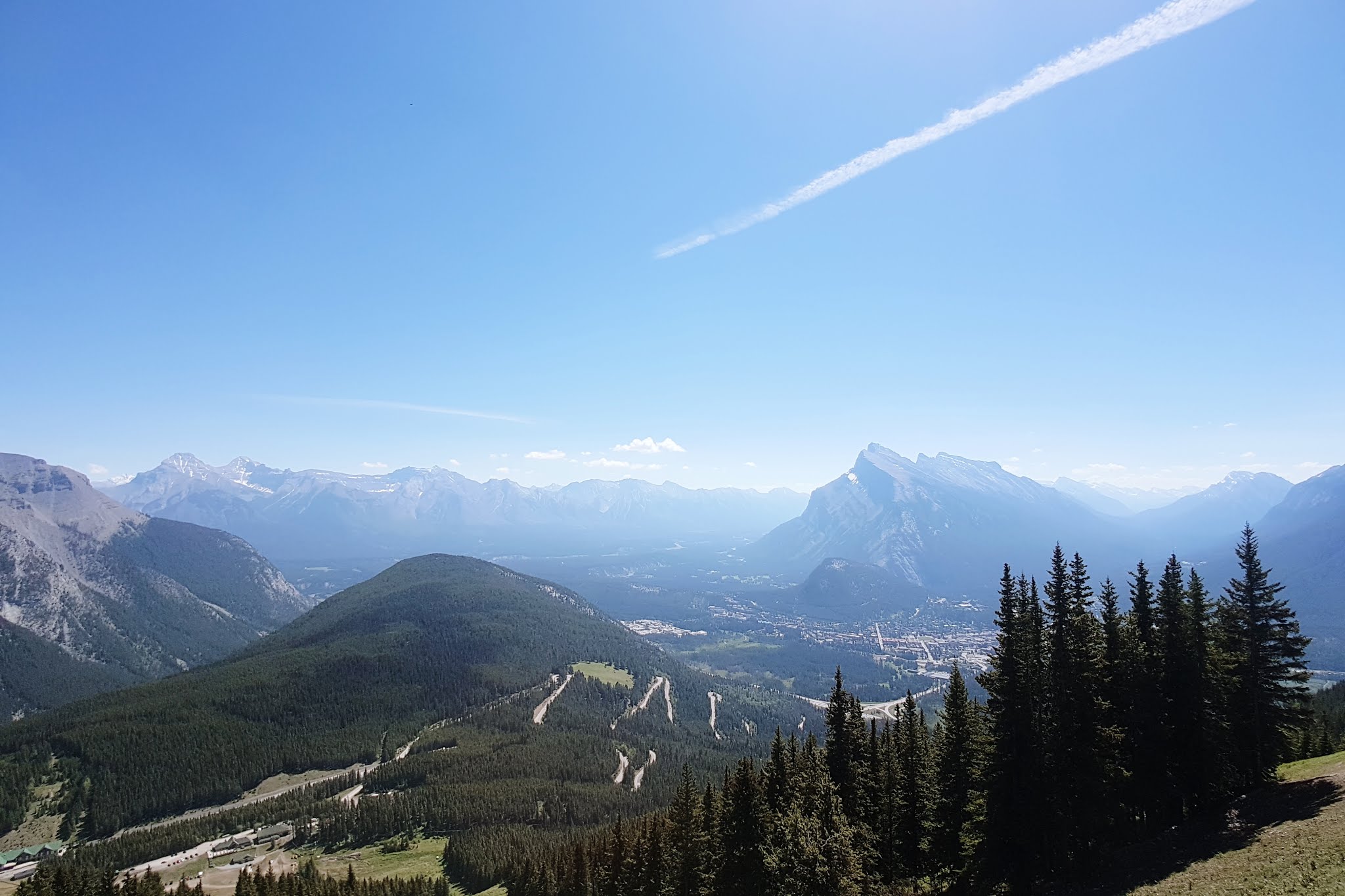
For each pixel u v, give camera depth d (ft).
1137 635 203.31
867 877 189.67
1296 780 196.95
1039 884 178.91
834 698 234.58
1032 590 211.00
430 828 627.46
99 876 448.65
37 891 418.10
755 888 184.14
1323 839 142.31
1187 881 149.28
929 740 254.27
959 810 202.90
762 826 189.78
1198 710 190.49
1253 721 203.51
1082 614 193.47
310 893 430.61
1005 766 176.14
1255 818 175.11
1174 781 193.47
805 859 168.25
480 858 517.14
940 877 214.90
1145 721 193.67
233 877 565.12
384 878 507.30
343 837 627.87
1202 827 182.60
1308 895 118.73
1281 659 209.56
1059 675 180.55
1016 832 172.65
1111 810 179.73
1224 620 219.20
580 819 622.54
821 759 225.35
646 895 270.26
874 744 237.04
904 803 227.61
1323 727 319.47
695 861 236.43
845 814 211.00
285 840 641.81
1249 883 134.82
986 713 187.11
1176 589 197.77
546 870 374.84
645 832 298.76
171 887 552.00
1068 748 175.63
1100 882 169.07
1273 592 208.13
